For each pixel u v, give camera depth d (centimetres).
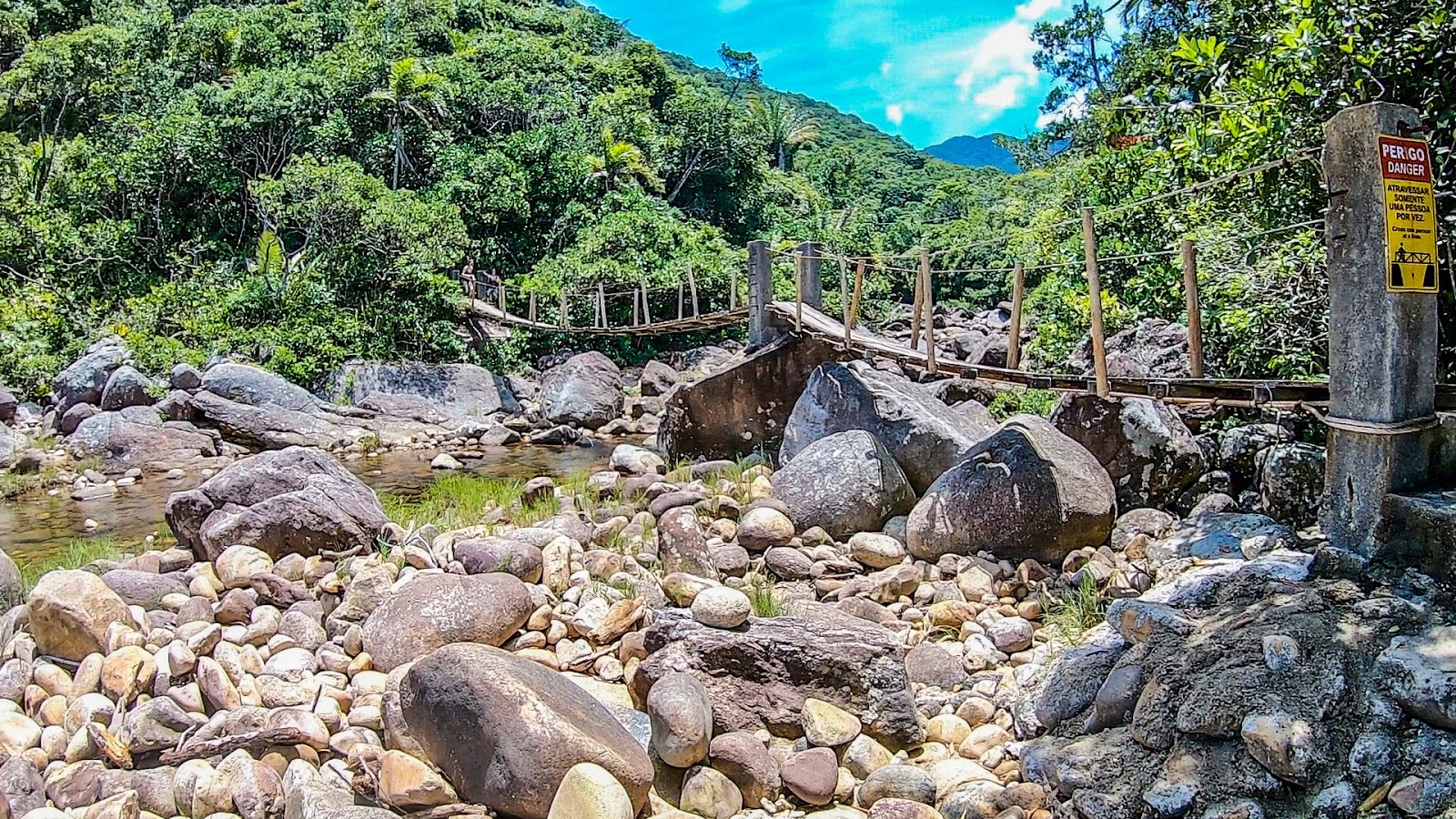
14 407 1409
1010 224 3145
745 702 433
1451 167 502
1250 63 601
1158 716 357
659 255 2333
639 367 2170
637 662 480
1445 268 518
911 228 4131
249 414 1373
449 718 376
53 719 429
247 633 514
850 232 3581
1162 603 435
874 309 2680
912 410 802
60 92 2516
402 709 402
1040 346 1072
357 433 1439
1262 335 652
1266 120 564
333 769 396
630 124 3114
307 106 2333
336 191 1831
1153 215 977
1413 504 383
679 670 438
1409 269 390
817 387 873
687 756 391
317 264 1886
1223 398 526
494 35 3338
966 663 500
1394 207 388
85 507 1016
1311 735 316
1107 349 829
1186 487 661
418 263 1892
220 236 2253
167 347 1591
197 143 2138
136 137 2209
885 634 453
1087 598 534
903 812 368
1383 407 394
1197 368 518
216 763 397
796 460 722
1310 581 409
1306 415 642
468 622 488
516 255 2488
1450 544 370
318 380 1656
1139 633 415
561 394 1578
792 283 2267
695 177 3409
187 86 2662
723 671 439
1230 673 347
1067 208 1686
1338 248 409
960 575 593
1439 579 372
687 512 651
